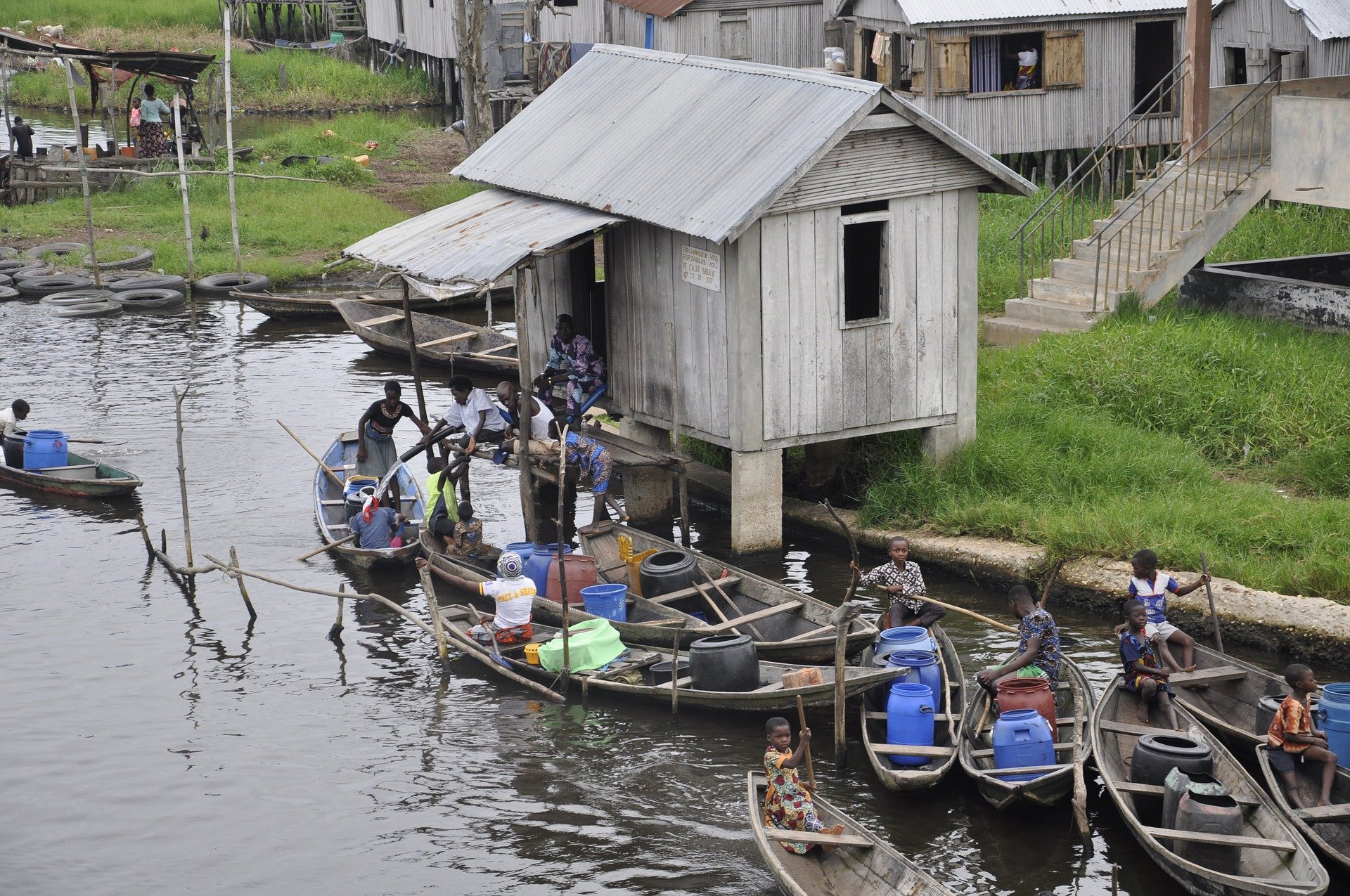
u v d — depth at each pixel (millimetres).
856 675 14023
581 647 15461
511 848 12609
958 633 16406
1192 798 11555
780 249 17391
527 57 47062
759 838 11609
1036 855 12211
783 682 14461
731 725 14773
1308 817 11875
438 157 45938
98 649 16531
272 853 12570
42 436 21766
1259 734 13289
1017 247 28094
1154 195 25141
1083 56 33781
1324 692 12875
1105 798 13094
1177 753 12195
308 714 15094
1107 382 20609
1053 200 28266
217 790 13609
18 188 41125
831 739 14352
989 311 25375
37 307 32281
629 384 19844
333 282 34562
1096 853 12219
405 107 58312
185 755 14258
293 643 16781
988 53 33812
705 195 17344
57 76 59031
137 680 15820
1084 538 17062
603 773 13867
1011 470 18719
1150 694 13742
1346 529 16406
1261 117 25125
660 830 12852
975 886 11797
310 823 13055
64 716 15016
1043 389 20844
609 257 19703
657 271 18719
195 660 16312
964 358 18969
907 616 15414
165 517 20625
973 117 33562
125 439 23703
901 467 19094
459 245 19094
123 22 67125
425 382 27141
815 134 17062
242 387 26672
